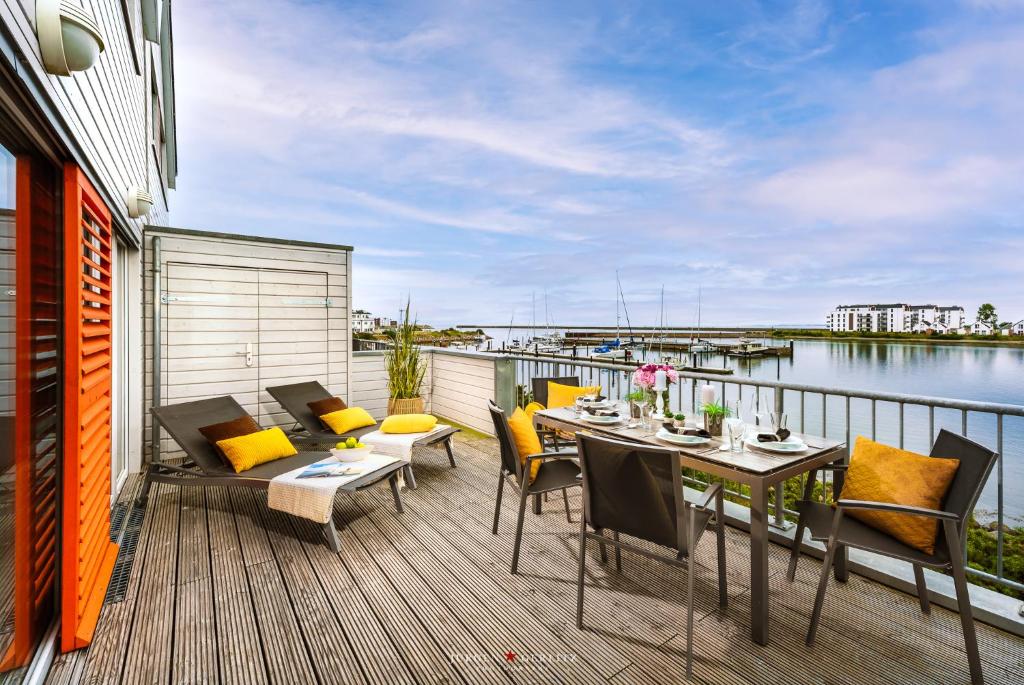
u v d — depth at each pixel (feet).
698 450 7.97
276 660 6.37
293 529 10.68
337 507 11.99
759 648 6.56
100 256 8.06
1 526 4.99
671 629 7.00
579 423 10.24
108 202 8.68
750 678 5.98
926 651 6.46
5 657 5.19
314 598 7.85
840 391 9.14
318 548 9.71
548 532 10.52
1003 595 7.27
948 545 5.97
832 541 6.59
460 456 16.65
